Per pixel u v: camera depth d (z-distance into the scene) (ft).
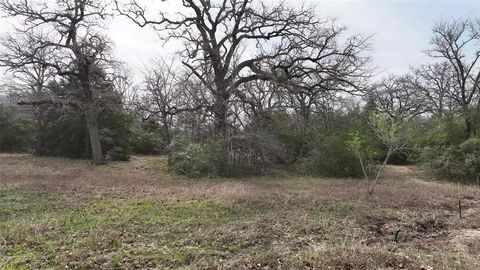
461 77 110.01
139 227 32.27
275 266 23.91
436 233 34.78
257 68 92.38
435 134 84.74
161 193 48.60
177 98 86.28
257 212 39.47
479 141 74.38
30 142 124.57
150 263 24.41
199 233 31.09
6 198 42.73
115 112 99.71
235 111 83.41
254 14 90.68
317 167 77.77
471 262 23.72
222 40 90.79
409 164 113.39
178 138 80.64
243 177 72.74
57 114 104.78
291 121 91.04
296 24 90.74
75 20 85.97
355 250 25.31
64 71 88.63
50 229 30.71
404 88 145.18
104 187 52.70
